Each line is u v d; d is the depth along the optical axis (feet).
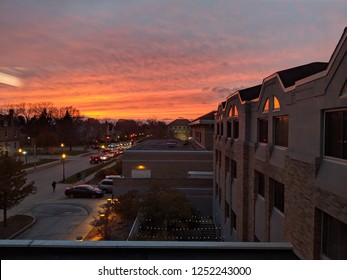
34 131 318.45
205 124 119.65
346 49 19.35
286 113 30.58
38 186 119.44
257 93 50.49
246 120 46.83
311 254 23.34
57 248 17.80
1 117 226.99
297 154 26.50
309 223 23.85
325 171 22.08
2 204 66.03
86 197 99.45
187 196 86.74
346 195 18.84
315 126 23.66
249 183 45.88
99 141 396.57
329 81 21.43
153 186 71.36
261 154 40.19
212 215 84.53
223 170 67.15
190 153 99.14
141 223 60.90
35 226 69.26
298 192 26.25
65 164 191.72
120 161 160.25
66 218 75.72
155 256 17.30
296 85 27.43
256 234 42.83
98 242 18.01
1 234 62.23
